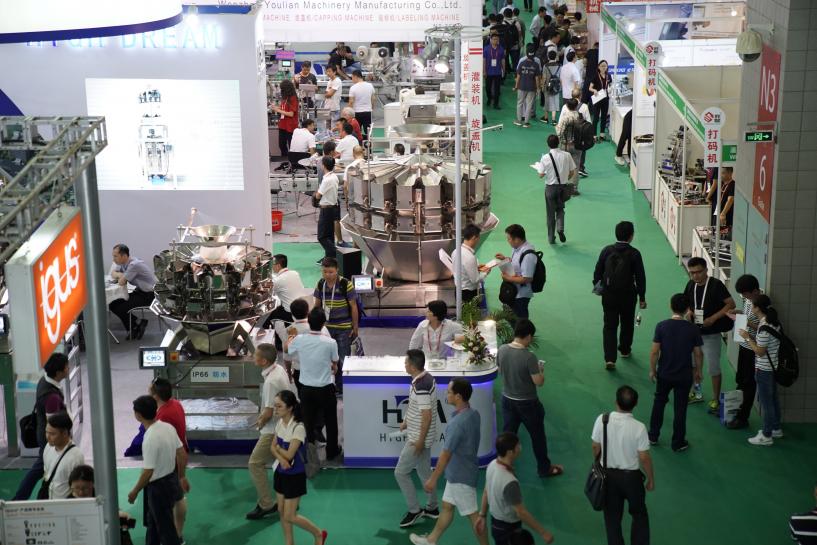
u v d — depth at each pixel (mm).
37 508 5922
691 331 9234
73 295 5332
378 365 9180
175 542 7660
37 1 6449
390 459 9219
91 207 5730
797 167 9430
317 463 9242
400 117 17969
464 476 7543
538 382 8695
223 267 9297
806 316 9742
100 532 5949
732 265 11180
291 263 14508
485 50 23000
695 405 10391
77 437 9797
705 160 11828
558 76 21578
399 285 12375
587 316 12586
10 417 9406
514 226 11047
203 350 9430
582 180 18062
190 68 12055
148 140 12258
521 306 11086
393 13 17312
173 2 7559
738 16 19047
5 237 4695
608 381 10914
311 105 19766
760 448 9531
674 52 17578
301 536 8242
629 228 10945
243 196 12492
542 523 8398
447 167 12039
